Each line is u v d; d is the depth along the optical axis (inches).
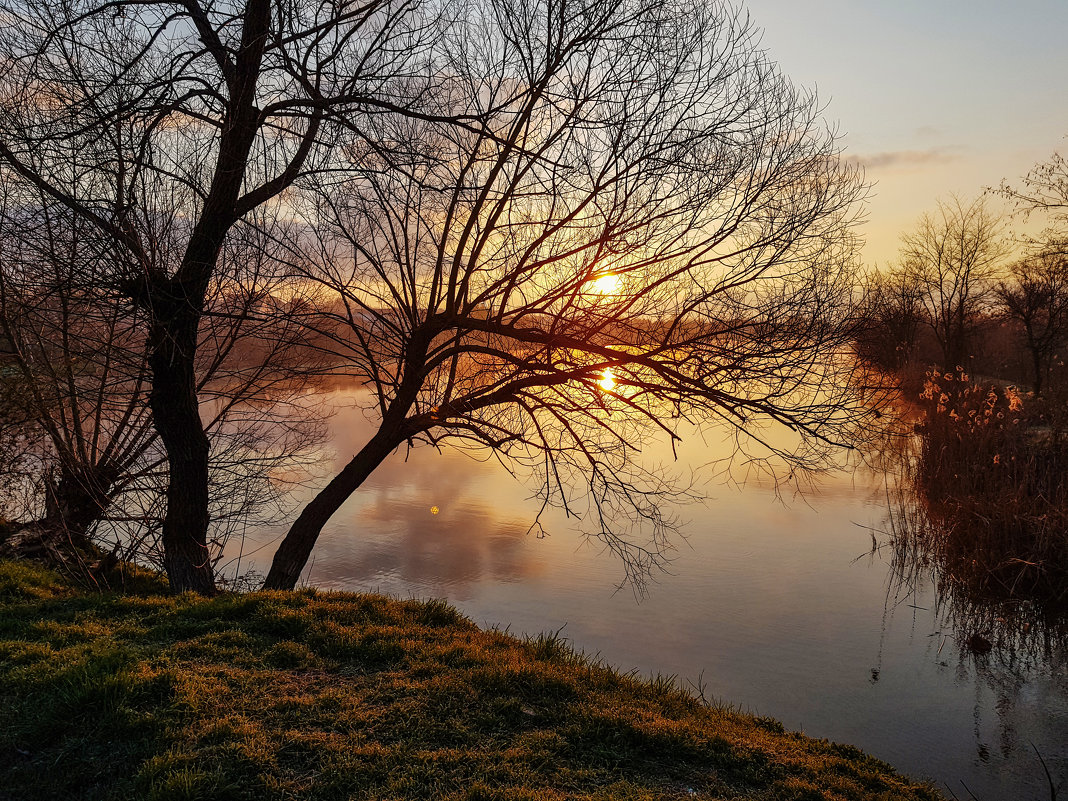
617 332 336.2
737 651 391.9
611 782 178.2
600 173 305.4
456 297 339.6
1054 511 494.3
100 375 411.8
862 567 535.5
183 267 312.5
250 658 227.0
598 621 433.1
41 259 322.7
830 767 214.7
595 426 363.9
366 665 232.7
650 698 248.4
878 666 376.2
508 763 177.5
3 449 434.9
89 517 443.5
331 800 159.9
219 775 163.2
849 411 309.7
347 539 617.3
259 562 561.0
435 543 603.8
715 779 188.1
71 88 270.5
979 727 316.8
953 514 562.3
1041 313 1309.1
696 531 633.0
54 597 291.9
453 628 283.6
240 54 285.7
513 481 847.7
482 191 315.0
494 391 360.5
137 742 177.3
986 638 411.8
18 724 183.6
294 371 381.1
